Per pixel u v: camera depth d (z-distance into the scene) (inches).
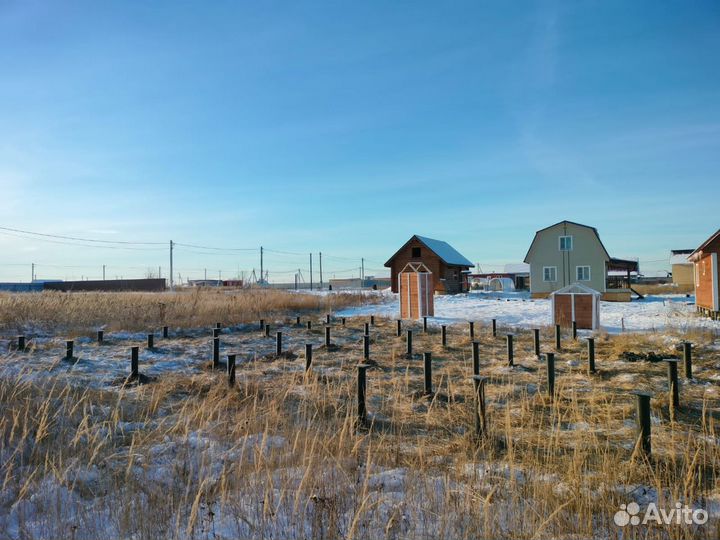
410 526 141.6
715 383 327.3
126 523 140.8
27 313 629.9
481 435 219.6
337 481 169.6
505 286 2277.3
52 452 191.8
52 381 307.6
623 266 1777.8
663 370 366.6
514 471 177.3
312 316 820.6
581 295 646.5
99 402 263.7
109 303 783.1
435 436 233.9
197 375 366.6
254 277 2847.0
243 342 540.7
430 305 807.7
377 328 656.4
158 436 216.2
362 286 3088.1
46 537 136.6
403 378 361.4
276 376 368.2
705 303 791.1
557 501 151.9
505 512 148.5
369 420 260.1
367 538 134.0
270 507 146.9
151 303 818.2
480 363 416.8
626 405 277.3
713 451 200.2
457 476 177.2
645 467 183.2
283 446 201.9
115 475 176.4
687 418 258.4
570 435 230.4
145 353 459.8
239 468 174.2
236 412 260.4
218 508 154.9
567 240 1435.8
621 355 421.4
